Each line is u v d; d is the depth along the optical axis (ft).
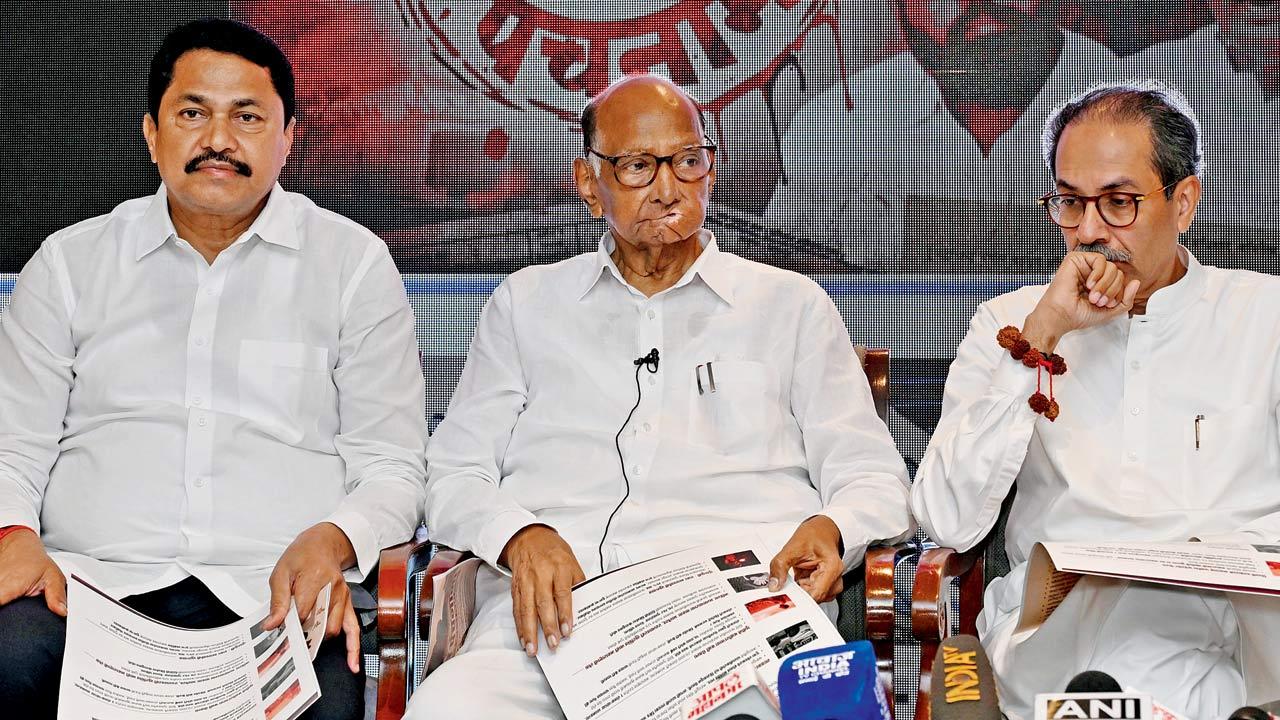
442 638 6.81
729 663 5.68
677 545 7.32
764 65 12.61
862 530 6.96
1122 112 6.96
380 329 8.01
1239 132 12.09
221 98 7.54
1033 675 6.28
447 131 12.78
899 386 12.48
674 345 7.73
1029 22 12.35
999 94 12.40
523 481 7.70
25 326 7.79
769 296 7.86
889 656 6.41
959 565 7.02
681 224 7.44
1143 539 7.14
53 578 6.67
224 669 6.14
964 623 7.59
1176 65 12.19
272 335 7.87
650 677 5.74
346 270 8.04
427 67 12.75
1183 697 6.11
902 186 12.52
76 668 5.80
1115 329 7.41
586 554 7.38
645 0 12.62
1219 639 6.31
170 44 7.67
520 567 6.50
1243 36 12.07
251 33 7.73
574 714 5.69
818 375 7.76
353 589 7.43
